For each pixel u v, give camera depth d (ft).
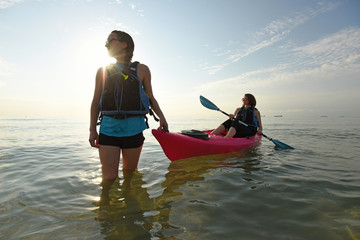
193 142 9.84
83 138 19.66
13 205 4.86
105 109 6.04
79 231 3.74
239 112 13.88
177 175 7.30
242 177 7.06
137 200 5.16
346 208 4.67
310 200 5.14
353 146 13.66
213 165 8.76
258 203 4.98
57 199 5.22
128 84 6.03
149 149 12.87
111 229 3.80
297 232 3.72
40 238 3.52
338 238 3.52
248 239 3.51
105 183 6.27
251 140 13.64
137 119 6.32
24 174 7.48
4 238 3.53
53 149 13.16
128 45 6.21
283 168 8.23
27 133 24.36
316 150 12.32
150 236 3.58
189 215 4.37
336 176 7.16
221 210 4.60
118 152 6.28
